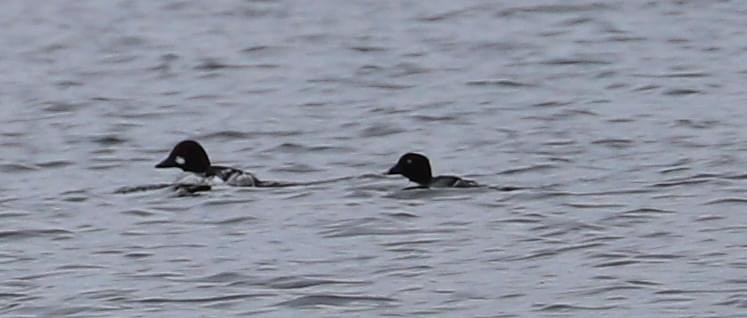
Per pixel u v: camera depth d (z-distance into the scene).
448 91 28.36
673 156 22.08
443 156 22.83
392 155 23.05
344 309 14.55
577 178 20.75
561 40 33.50
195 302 14.88
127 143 24.27
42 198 20.16
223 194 19.77
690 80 28.66
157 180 21.33
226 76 30.56
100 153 23.50
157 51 33.47
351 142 24.03
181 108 27.30
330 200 19.31
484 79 29.44
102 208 19.39
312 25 36.16
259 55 32.72
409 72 30.45
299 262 16.33
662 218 18.02
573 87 28.48
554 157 22.39
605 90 28.08
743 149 22.41
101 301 15.01
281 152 23.45
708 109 25.89
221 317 14.35
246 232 17.86
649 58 31.22
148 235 17.91
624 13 36.25
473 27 35.31
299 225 18.08
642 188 19.86
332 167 22.19
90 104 27.89
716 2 37.06
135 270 16.20
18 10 39.06
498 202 19.02
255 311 14.52
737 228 17.41
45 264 16.61
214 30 35.88
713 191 19.53
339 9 38.09
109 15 38.00
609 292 14.88
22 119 26.56
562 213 18.38
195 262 16.47
